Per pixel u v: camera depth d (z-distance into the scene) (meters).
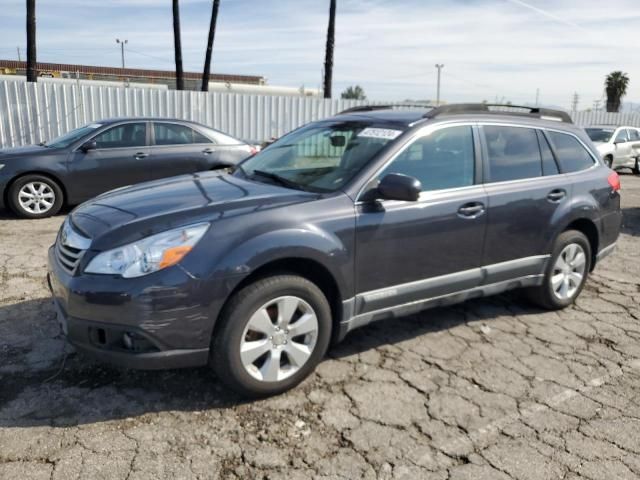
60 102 13.35
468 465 2.74
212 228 2.99
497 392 3.42
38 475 2.55
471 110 4.22
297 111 15.69
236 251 2.97
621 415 3.22
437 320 4.52
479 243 4.01
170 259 2.86
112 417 3.02
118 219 3.12
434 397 3.33
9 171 7.67
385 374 3.59
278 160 4.18
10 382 3.34
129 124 8.41
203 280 2.88
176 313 2.86
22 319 4.23
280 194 3.44
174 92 14.22
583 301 5.11
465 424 3.07
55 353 3.71
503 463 2.76
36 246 6.34
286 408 3.17
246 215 3.11
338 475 2.63
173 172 8.61
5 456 2.67
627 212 10.15
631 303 5.09
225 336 2.99
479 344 4.10
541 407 3.27
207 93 14.59
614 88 46.28
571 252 4.72
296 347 3.26
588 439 2.98
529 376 3.64
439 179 3.84
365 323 3.59
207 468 2.65
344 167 3.68
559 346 4.12
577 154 4.84
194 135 8.84
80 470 2.59
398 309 3.71
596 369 3.78
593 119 24.50
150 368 2.90
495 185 4.12
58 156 7.90
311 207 3.29
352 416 3.11
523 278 4.41
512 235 4.21
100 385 3.34
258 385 3.14
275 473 2.63
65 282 2.98
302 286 3.19
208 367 3.59
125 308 2.80
